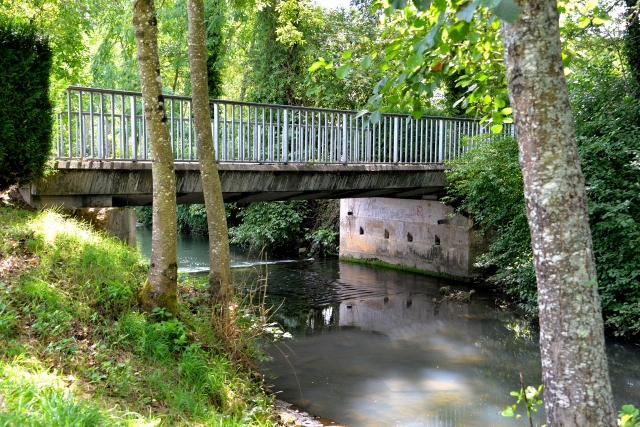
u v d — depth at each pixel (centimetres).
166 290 722
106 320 654
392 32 572
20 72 857
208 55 2331
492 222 1401
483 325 1198
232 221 2581
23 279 651
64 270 710
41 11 1647
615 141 1169
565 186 343
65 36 1748
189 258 1983
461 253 1662
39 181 902
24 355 508
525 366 929
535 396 385
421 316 1268
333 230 2205
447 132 1612
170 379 607
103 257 768
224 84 2808
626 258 1100
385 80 473
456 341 1075
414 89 495
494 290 1553
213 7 2273
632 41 1204
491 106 611
